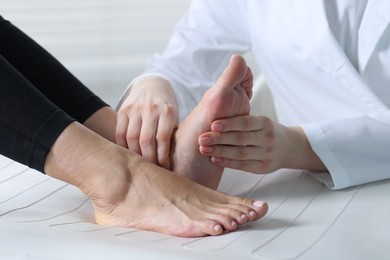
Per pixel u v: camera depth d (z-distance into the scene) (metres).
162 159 1.08
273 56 1.35
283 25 1.32
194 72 1.45
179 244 0.90
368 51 1.23
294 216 1.01
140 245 0.87
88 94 1.19
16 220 0.97
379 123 1.18
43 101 1.00
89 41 2.13
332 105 1.31
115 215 1.00
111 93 2.16
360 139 1.16
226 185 1.17
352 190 1.13
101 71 2.15
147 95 1.21
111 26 2.13
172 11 2.15
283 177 1.19
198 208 0.98
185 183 1.02
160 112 1.09
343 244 0.90
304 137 1.16
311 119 1.37
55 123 1.00
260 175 1.21
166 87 1.26
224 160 1.07
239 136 1.04
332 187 1.13
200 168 1.07
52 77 1.17
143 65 2.16
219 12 1.47
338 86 1.28
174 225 0.96
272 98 1.65
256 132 1.07
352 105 1.29
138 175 1.01
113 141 1.16
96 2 2.11
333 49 1.25
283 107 1.45
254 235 0.93
